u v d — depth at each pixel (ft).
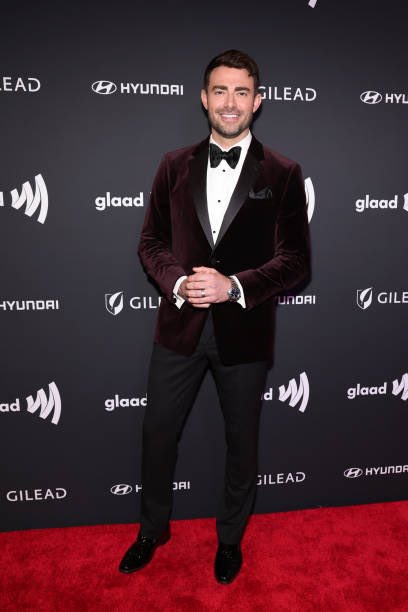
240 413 5.14
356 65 5.86
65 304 5.92
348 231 6.20
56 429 6.20
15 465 6.21
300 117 5.87
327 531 6.24
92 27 5.41
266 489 6.70
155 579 5.35
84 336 6.02
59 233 5.76
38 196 5.65
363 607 4.95
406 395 6.71
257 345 5.03
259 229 4.88
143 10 5.45
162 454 5.39
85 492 6.40
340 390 6.56
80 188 5.70
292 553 5.79
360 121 5.98
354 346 6.48
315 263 6.22
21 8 5.29
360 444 6.74
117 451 6.35
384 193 6.17
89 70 5.49
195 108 5.69
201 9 5.52
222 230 4.79
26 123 5.50
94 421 6.24
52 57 5.41
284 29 5.67
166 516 5.64
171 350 5.17
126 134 5.65
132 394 6.23
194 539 6.11
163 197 5.22
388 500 6.93
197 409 6.38
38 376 6.04
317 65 5.79
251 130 5.82
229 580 5.25
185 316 5.05
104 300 5.98
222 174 4.91
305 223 5.07
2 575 5.41
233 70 4.56
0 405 6.04
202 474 6.56
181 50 5.56
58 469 6.29
